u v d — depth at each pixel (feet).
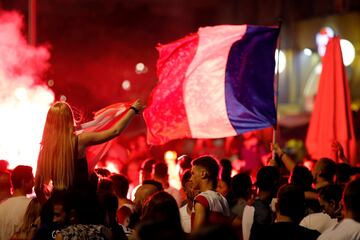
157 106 61.31
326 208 48.29
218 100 61.21
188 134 61.16
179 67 61.72
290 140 147.02
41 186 45.42
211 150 110.32
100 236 40.24
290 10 210.38
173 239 27.43
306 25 204.64
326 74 76.43
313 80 202.28
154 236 27.53
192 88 61.36
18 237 44.01
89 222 40.86
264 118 61.36
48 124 45.32
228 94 61.26
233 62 61.87
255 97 61.72
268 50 62.69
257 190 56.90
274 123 61.46
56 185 44.91
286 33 209.97
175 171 77.05
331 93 75.87
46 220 41.04
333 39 76.43
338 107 75.77
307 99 202.69
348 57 185.68
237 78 61.67
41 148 45.68
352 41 189.98
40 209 43.27
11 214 49.98
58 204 40.78
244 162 95.25
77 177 45.21
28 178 50.85
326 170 56.54
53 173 44.96
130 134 124.06
